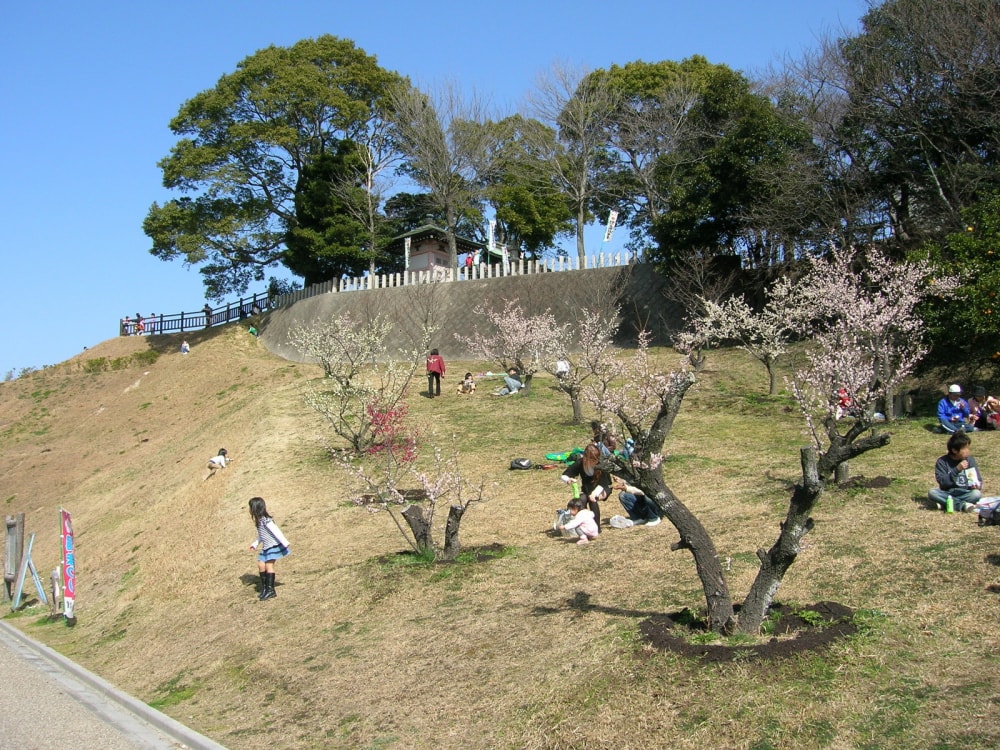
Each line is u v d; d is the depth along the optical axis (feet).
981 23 67.46
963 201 67.56
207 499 58.34
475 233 144.77
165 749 23.39
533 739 19.97
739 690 19.36
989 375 57.88
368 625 30.37
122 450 98.89
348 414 66.49
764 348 65.41
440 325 105.40
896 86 73.31
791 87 84.23
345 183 129.08
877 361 50.78
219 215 133.69
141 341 156.66
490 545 36.96
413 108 124.06
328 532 45.44
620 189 128.57
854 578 26.11
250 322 141.28
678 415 61.98
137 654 34.94
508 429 63.16
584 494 37.22
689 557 30.76
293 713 24.91
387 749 21.36
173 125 133.69
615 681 21.24
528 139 132.67
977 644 20.16
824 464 24.63
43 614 48.47
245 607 36.11
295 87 129.29
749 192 79.97
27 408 128.88
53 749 23.30
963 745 16.08
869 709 18.01
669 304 90.07
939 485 32.91
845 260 61.31
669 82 123.95
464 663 25.21
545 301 98.94
